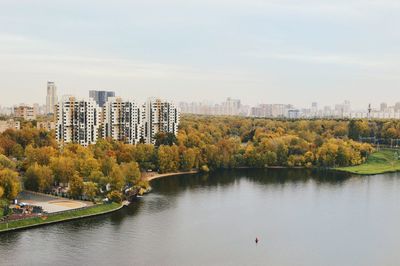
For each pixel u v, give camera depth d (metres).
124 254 176.00
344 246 192.88
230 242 194.88
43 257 169.75
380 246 193.50
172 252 180.25
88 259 169.75
